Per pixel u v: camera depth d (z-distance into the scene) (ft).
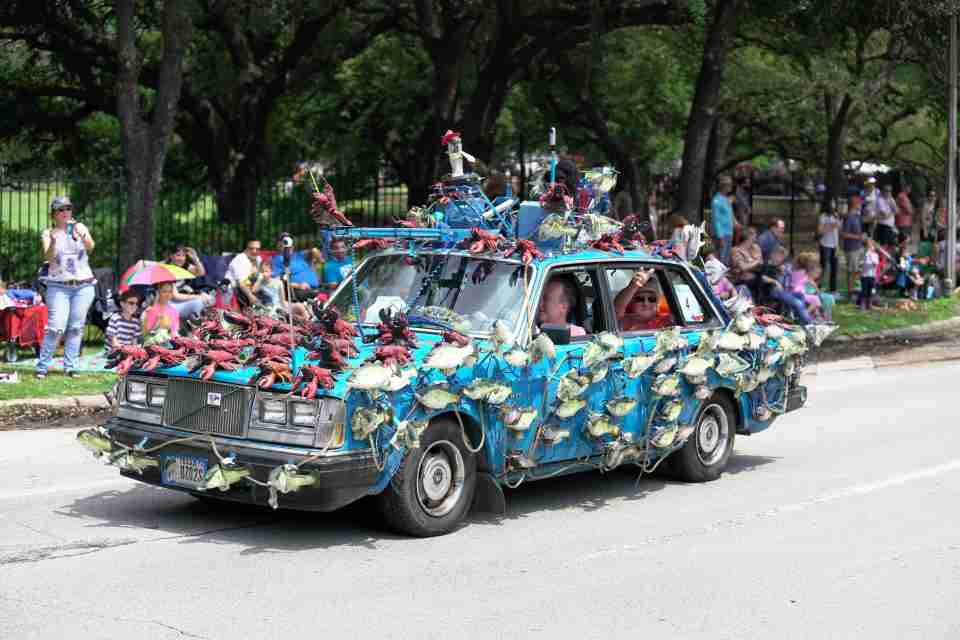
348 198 93.25
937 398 53.93
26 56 105.81
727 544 28.96
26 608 22.84
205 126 105.60
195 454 27.68
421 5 92.07
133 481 34.83
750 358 36.58
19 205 76.54
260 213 80.89
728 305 37.27
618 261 33.45
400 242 33.37
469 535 29.25
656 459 34.81
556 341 30.04
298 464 26.07
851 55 118.11
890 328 77.82
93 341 63.10
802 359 38.70
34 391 47.26
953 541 29.45
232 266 58.29
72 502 32.07
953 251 94.58
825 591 25.16
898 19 81.71
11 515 30.50
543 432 30.40
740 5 79.36
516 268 31.35
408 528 28.32
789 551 28.35
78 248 50.96
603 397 31.86
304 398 26.45
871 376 61.21
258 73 99.76
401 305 31.68
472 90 108.17
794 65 107.86
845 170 146.51
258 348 27.40
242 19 98.99
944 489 35.55
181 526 29.60
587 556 27.58
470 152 93.35
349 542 28.27
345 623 22.38
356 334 29.45
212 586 24.57
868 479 36.86
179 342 28.96
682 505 33.17
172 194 79.36
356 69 123.44
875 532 30.32
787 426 46.68
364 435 26.48
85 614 22.54
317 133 131.44
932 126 136.05
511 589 24.85
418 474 28.19
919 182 137.39
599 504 33.17
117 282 64.49
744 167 146.30
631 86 119.03
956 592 25.21
